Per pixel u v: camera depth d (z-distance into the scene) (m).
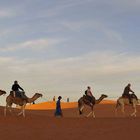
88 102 37.44
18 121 29.02
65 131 25.62
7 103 34.53
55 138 23.91
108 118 31.02
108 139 23.30
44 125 27.66
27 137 24.17
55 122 28.89
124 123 27.47
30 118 30.86
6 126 27.05
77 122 28.77
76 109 67.25
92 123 28.08
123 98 38.06
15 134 24.86
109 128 26.02
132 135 23.88
